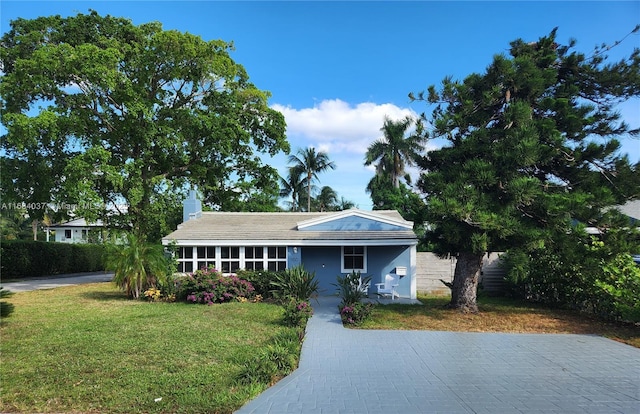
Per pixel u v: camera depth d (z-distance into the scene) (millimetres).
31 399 5254
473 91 12461
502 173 10641
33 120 18203
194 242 16906
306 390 5785
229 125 23750
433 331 9734
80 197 18984
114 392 5484
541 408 5188
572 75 12422
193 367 6527
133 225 23875
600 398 5543
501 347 8258
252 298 14234
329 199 56750
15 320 10320
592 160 11258
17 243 26172
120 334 8703
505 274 15883
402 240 16734
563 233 10430
